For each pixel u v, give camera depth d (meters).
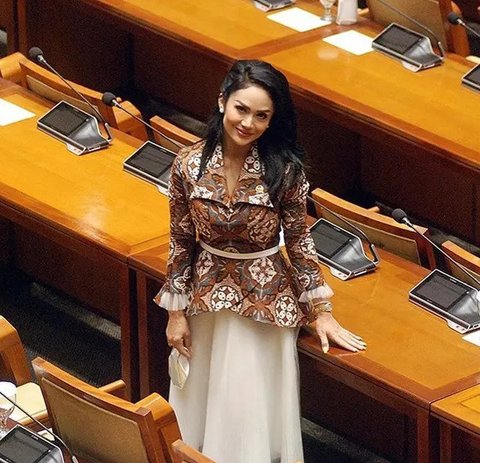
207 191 10.79
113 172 13.88
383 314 11.70
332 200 13.08
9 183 13.64
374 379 10.98
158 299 11.36
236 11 17.44
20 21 18.95
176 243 11.19
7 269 15.78
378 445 12.62
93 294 14.85
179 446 9.54
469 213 16.36
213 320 11.38
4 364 11.94
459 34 16.73
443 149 14.64
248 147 10.72
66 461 10.83
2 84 15.61
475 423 10.42
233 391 11.39
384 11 17.09
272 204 10.78
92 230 12.92
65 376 10.54
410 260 12.85
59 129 14.41
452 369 11.06
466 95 15.62
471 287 11.81
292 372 11.32
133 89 19.67
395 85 15.80
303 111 17.00
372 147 16.97
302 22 17.17
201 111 18.91
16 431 10.47
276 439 11.66
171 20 17.22
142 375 12.98
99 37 19.30
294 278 11.12
